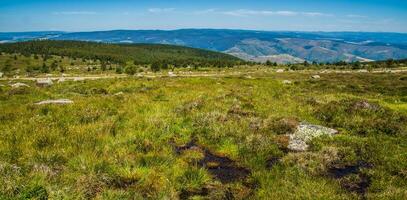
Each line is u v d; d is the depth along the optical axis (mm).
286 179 10094
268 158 12078
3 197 7574
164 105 19688
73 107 18078
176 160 11227
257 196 9117
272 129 15141
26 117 15969
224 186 9719
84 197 8305
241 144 13055
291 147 13258
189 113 17375
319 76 116062
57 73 199750
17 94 26125
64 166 9938
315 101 22469
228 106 19344
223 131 14281
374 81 85812
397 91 48719
